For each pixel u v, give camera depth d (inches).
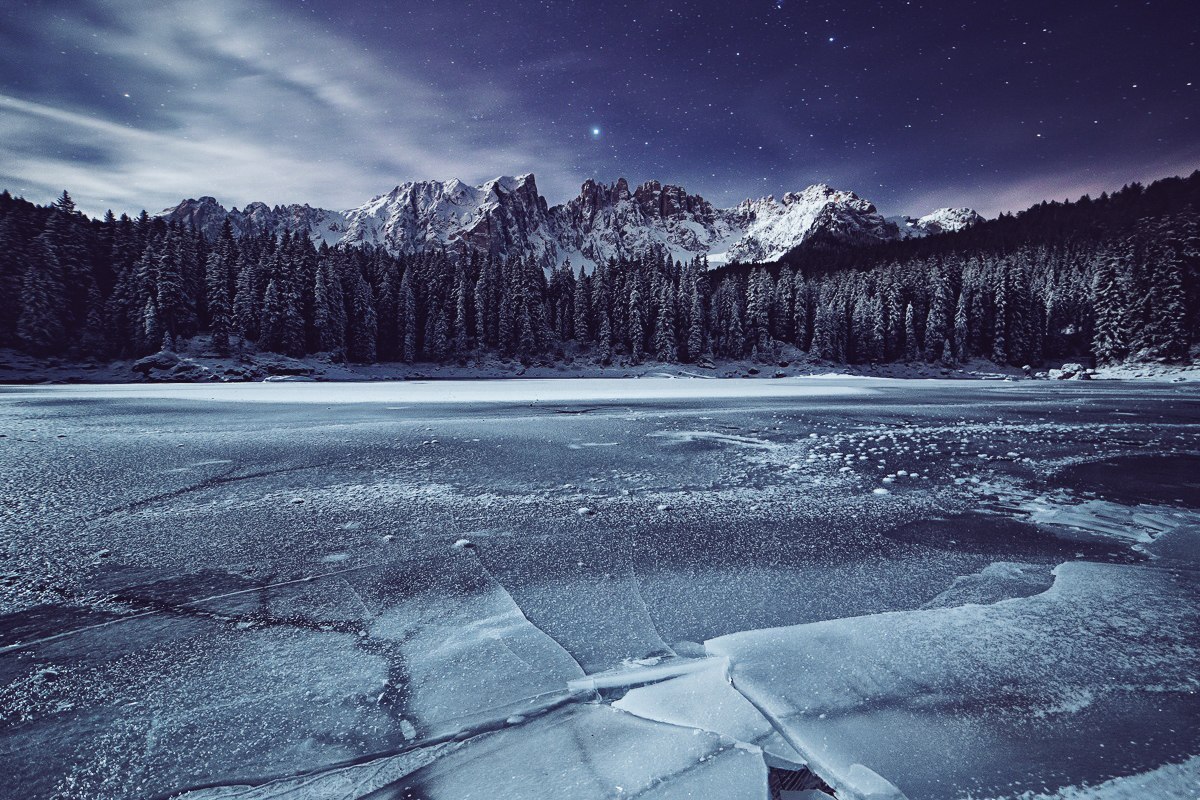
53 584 140.0
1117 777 69.7
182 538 178.1
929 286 2851.9
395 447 369.1
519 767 72.5
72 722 83.5
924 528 191.3
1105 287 2166.6
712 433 445.1
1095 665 98.5
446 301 2837.1
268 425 502.0
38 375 1804.9
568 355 2829.7
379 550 167.6
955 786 68.6
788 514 208.7
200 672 98.3
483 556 162.2
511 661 101.6
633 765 72.6
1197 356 1886.1
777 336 2947.8
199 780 71.3
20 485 254.1
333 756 75.6
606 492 243.1
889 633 111.3
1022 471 293.1
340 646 108.1
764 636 110.7
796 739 78.4
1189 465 311.1
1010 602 128.0
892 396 982.4
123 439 406.9
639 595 134.3
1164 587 137.2
